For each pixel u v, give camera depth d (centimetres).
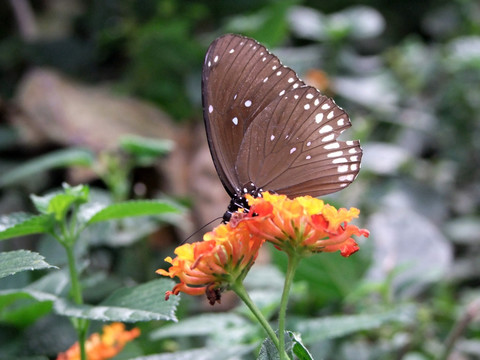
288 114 45
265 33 85
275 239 42
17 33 102
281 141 46
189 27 93
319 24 92
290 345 42
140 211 47
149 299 45
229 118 45
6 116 74
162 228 65
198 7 92
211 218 68
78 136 73
